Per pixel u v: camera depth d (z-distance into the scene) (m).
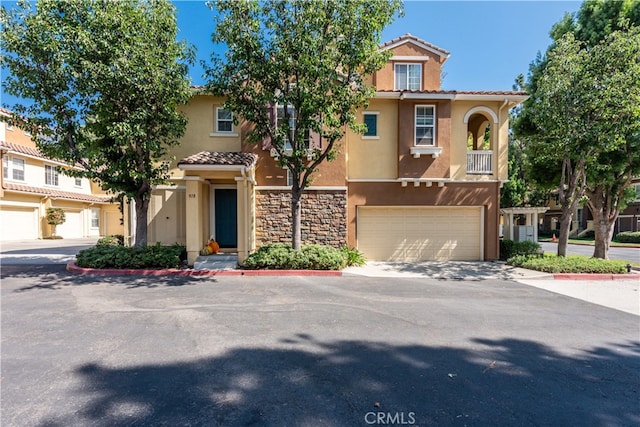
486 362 4.42
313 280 9.62
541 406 3.42
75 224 26.55
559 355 4.68
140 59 9.41
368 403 3.41
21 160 21.95
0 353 4.54
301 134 10.52
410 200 13.50
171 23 10.02
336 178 12.94
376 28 9.45
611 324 6.03
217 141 13.16
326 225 12.85
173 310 6.55
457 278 10.16
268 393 3.59
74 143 10.32
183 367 4.17
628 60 9.86
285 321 5.96
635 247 23.42
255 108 10.28
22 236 21.97
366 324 5.86
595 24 12.30
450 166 13.54
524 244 13.67
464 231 13.78
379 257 13.68
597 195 13.40
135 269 10.26
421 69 14.04
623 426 3.12
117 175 10.18
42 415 3.18
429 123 13.24
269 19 9.62
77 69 9.32
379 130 13.48
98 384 3.75
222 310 6.59
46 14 9.06
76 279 9.29
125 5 9.48
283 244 11.84
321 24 9.41
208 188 13.15
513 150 22.92
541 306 7.16
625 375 4.12
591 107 9.99
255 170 12.73
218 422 3.08
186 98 10.60
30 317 6.04
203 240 12.38
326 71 9.67
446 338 5.25
